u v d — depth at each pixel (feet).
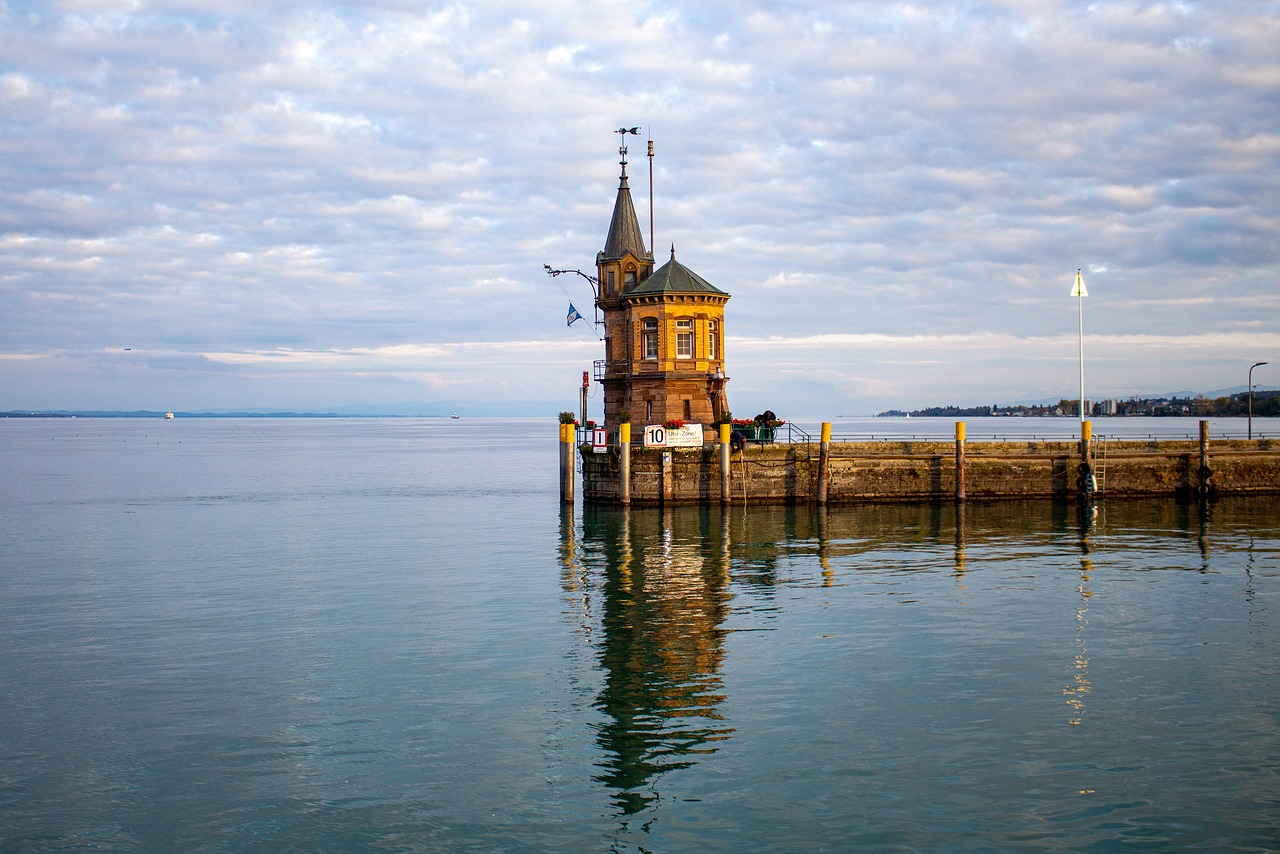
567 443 214.69
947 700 83.76
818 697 84.94
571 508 214.48
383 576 141.08
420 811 65.57
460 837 62.23
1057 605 116.78
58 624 113.09
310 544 174.19
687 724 79.25
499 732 78.23
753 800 66.23
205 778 70.54
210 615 117.08
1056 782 68.03
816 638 103.45
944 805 65.00
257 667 95.50
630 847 60.70
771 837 61.46
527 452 568.41
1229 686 86.74
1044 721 78.74
